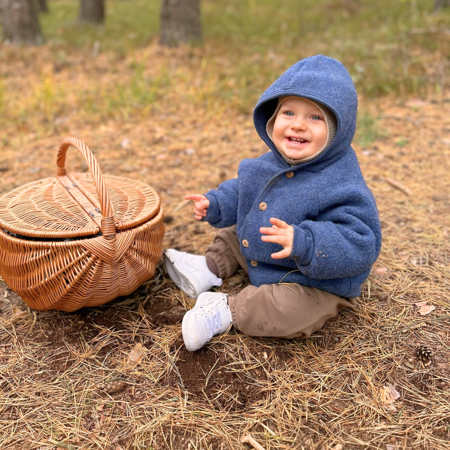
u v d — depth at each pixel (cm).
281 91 188
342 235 180
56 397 183
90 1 1005
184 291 238
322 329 214
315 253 178
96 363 199
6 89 589
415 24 693
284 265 204
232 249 239
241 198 216
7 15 778
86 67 675
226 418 175
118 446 165
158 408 179
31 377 193
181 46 720
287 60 634
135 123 480
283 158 204
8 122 485
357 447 164
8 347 208
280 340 208
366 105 502
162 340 210
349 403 180
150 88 553
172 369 195
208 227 304
